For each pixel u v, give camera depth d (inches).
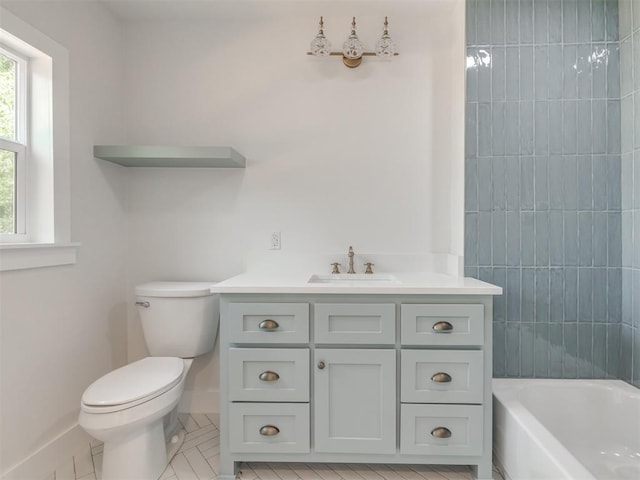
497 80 74.0
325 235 84.0
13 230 60.9
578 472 43.7
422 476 62.9
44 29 62.5
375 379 60.4
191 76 84.7
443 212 82.7
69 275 68.4
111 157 74.6
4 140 58.5
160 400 58.4
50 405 63.7
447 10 80.7
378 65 83.0
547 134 73.4
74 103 69.6
